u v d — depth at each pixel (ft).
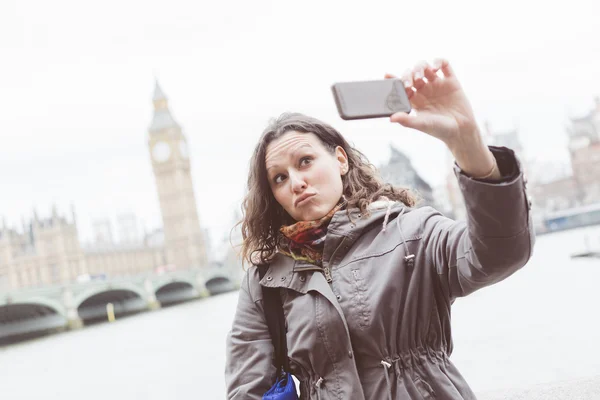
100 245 408.87
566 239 189.98
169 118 452.35
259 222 6.47
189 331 91.40
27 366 78.84
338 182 5.96
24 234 385.09
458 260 4.95
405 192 6.57
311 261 5.89
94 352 83.25
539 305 41.39
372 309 5.35
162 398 32.42
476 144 4.23
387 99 4.23
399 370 5.33
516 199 4.31
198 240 447.01
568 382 12.10
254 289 6.44
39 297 173.68
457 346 28.78
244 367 6.20
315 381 5.70
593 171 407.85
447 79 4.22
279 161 5.98
